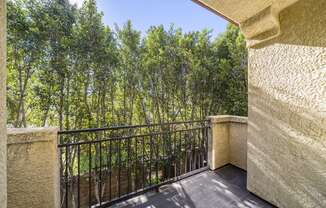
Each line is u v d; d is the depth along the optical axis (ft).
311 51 5.76
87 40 26.55
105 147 14.82
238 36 34.96
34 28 22.59
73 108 27.35
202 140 10.94
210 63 35.40
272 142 7.20
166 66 33.99
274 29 6.93
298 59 6.16
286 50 6.57
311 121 5.75
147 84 33.58
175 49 34.40
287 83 6.55
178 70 34.63
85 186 22.77
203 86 35.47
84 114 28.09
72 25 26.08
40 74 24.36
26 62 23.21
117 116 32.04
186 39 34.65
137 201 7.41
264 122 7.58
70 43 25.14
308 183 5.84
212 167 10.58
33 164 5.06
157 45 33.86
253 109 8.18
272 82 7.18
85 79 27.66
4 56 2.28
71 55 25.91
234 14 7.53
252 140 8.21
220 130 11.03
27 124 25.26
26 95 24.30
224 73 35.50
